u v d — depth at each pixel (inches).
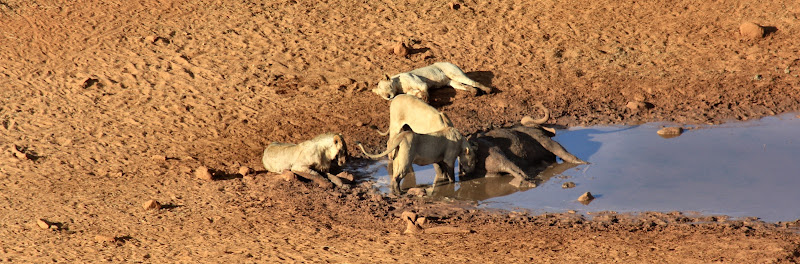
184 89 1847.9
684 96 1731.1
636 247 964.0
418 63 1937.7
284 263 969.5
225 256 1005.8
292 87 1844.2
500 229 1080.8
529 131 1402.6
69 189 1325.0
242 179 1348.4
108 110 1745.8
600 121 1621.6
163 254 1027.9
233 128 1631.4
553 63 1918.1
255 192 1278.3
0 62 2011.6
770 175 1262.3
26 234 1127.6
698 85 1771.7
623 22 2070.6
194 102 1776.6
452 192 1268.5
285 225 1128.2
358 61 1958.7
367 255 986.1
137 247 1061.1
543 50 1975.9
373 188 1296.8
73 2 2324.1
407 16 2175.2
